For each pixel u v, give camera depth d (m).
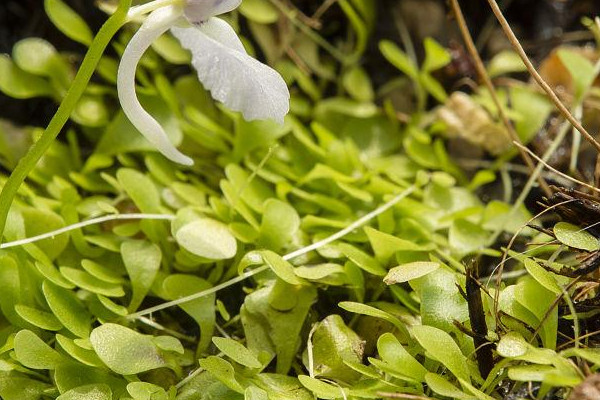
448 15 0.12
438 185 0.12
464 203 0.12
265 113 0.10
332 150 0.12
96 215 0.11
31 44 0.12
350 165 0.12
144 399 0.10
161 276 0.11
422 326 0.10
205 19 0.10
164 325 0.11
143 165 0.12
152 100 0.12
